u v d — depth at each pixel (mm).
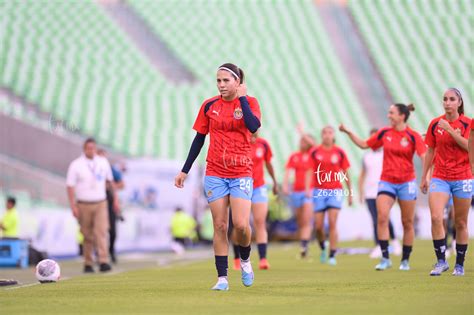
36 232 68812
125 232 79938
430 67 134750
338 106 125500
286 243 96500
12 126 110250
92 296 24812
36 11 138875
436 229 31734
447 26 141875
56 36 134500
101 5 141000
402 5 144625
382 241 37812
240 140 24609
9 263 52438
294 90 128000
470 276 31125
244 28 139500
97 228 44094
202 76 130500
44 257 55156
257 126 24203
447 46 138750
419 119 124188
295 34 138750
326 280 31078
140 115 120188
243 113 24234
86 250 43938
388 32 140375
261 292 25297
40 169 108875
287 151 115000
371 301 22047
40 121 112312
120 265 51875
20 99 119938
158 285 29688
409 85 130875
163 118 120250
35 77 125375
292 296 23812
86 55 131625
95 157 44312
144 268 46500
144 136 116062
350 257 53875
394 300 22219
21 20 136875
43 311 20406
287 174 53406
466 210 31406
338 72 132375
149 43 135875
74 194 43906
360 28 140500
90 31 136375
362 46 137625
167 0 143000
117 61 131750
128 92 125312
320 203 45938
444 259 32156
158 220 85812
